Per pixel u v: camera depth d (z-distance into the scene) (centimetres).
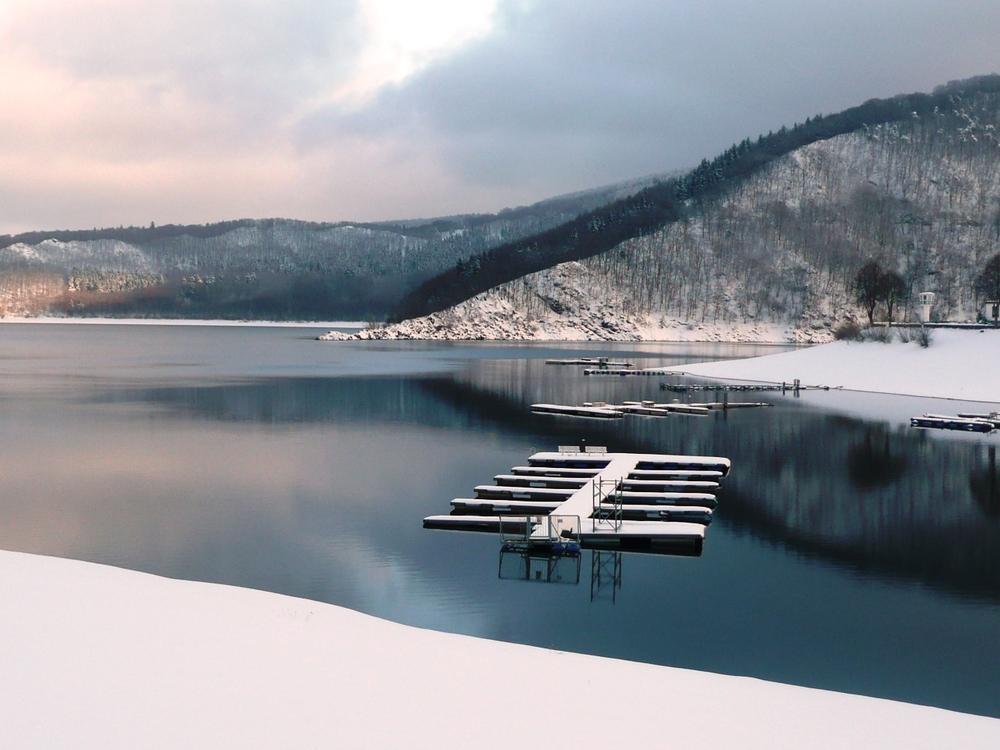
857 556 3250
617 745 1245
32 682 1341
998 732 1381
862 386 9669
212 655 1498
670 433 6375
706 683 1553
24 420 6831
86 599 1789
